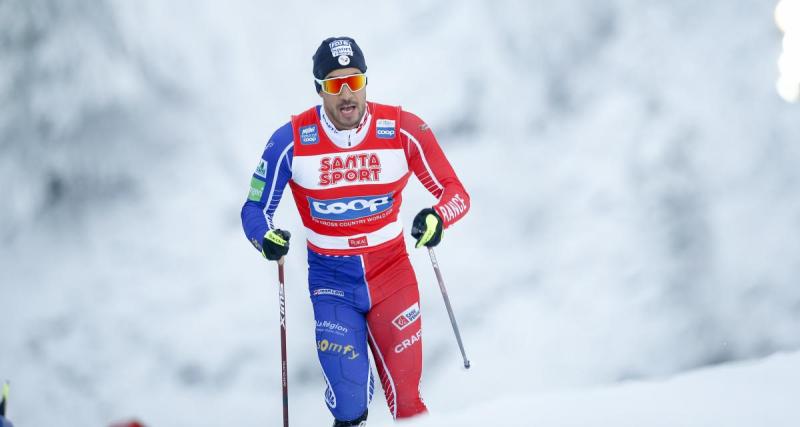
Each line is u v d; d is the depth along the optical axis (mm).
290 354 27812
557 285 29453
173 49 34125
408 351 12633
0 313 28609
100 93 32750
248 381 27094
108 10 33156
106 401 26578
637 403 5039
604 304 28844
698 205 31656
